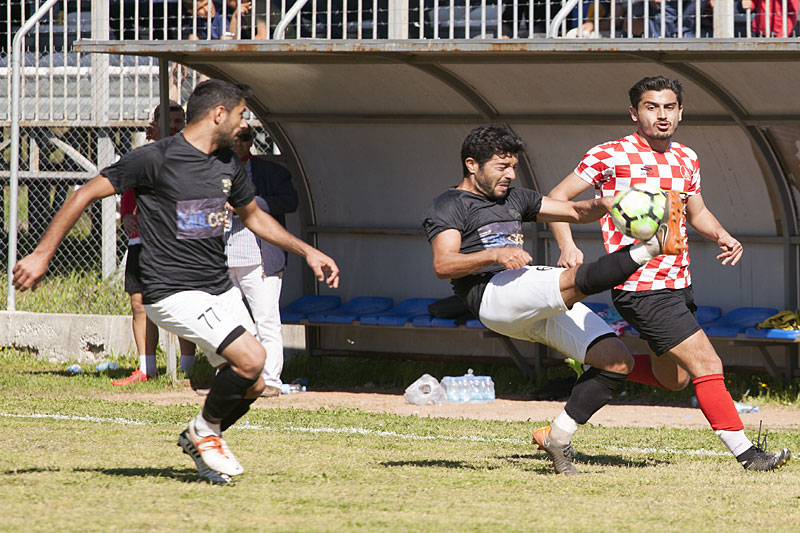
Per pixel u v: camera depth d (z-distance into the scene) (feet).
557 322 69.15
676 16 146.51
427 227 68.39
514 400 121.90
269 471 69.87
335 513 55.67
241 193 63.16
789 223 121.80
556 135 127.85
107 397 118.52
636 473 71.92
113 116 177.58
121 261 175.52
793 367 122.21
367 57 119.55
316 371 138.31
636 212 61.41
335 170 141.08
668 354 74.23
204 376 129.90
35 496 57.98
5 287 165.17
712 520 56.59
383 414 106.63
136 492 59.88
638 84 75.05
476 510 57.47
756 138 118.62
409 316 133.18
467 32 121.49
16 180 150.20
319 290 144.46
